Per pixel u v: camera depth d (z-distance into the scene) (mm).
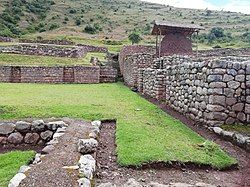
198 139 8891
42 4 108000
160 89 15984
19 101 13562
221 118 9703
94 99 15320
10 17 86062
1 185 6180
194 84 11062
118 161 7086
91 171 6012
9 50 33750
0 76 26734
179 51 29734
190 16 117812
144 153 7387
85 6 117188
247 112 9734
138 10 123188
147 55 22922
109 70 29688
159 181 6336
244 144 8336
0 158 8031
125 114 11805
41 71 27438
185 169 7012
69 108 12367
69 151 7184
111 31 88000
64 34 75188
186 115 11836
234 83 9695
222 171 7078
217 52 35562
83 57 36344
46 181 5492
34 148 9648
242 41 73375
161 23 28469
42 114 11430
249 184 6359
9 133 9797
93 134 8586
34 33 79938
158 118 11438
